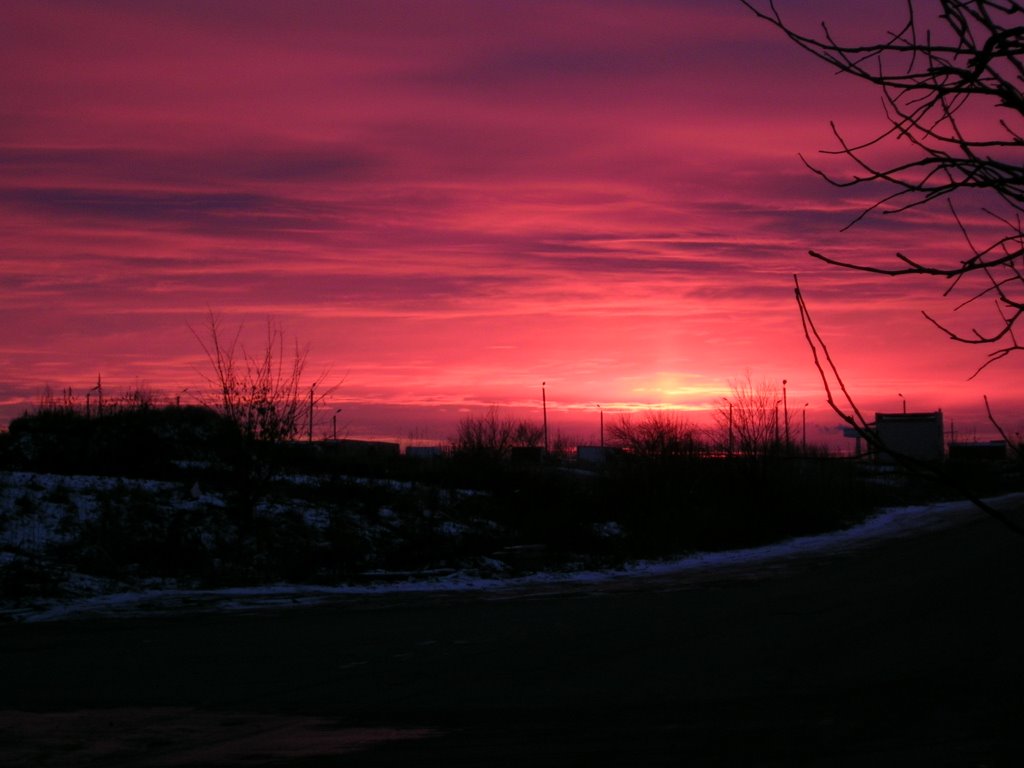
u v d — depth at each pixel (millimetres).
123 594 18859
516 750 7801
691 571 24953
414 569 24141
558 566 26016
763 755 7535
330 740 8180
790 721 8586
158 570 21094
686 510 34781
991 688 9672
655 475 38219
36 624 15539
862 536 36094
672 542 31328
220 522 24672
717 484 38594
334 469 34906
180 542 22844
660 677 10711
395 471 38156
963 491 2977
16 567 19203
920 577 20672
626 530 32500
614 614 16203
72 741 8164
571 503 34062
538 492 35062
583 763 7418
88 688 10438
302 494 29406
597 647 12805
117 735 8375
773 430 40031
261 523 25453
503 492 35750
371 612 17016
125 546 22031
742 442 39656
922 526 40000
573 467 58844
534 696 9867
